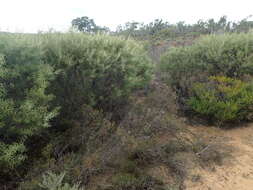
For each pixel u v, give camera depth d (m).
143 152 3.27
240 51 6.53
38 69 2.99
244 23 18.11
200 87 5.22
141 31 21.31
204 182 3.15
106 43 4.39
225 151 3.91
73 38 4.03
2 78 2.78
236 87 5.15
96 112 3.67
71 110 3.82
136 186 2.77
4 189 2.59
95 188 2.68
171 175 3.17
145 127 3.72
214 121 5.00
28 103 2.71
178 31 21.06
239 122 5.11
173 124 4.11
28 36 3.32
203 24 21.17
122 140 3.20
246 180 3.29
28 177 2.67
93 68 3.88
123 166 3.02
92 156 2.96
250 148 4.11
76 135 3.36
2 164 2.60
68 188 2.28
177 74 6.20
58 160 2.90
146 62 5.66
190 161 3.51
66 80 3.69
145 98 4.94
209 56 6.77
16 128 2.76
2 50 2.79
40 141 3.34
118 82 4.36
